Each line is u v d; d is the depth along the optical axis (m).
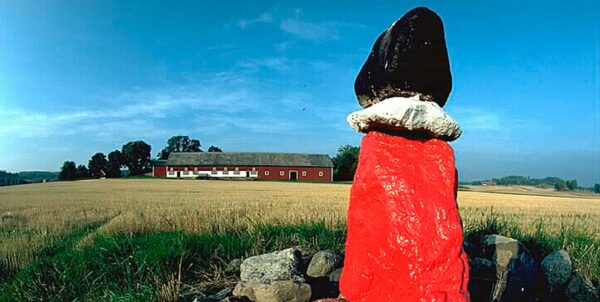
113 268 7.48
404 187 3.73
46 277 7.38
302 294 6.25
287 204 20.58
